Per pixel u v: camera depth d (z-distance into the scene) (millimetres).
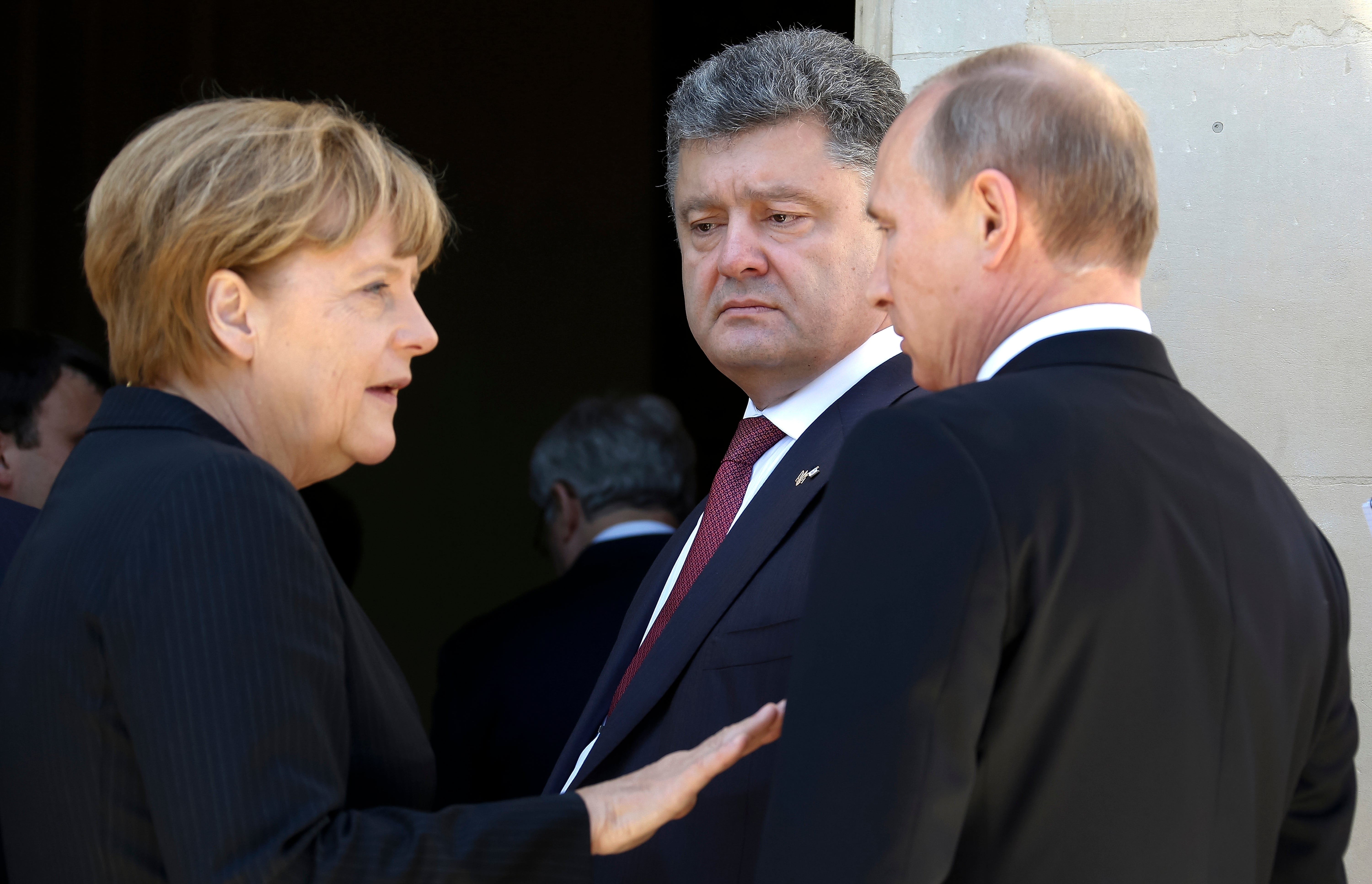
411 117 12984
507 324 13078
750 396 4113
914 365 2865
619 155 12766
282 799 2328
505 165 12984
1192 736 2291
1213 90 5184
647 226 12750
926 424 2336
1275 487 2676
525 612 6742
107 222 2840
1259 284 5145
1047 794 2252
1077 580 2232
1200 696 2311
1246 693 2381
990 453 2283
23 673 2582
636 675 3674
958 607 2180
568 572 6750
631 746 3590
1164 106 5230
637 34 12594
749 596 3482
